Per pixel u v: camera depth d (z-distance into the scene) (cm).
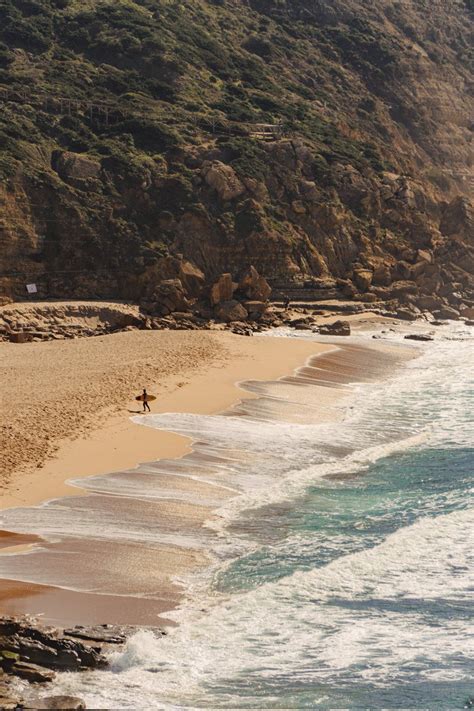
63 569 3628
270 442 5553
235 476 4888
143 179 11062
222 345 8581
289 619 3316
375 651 3111
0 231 9925
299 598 3466
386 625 3278
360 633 3222
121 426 5609
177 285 10219
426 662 3047
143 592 3478
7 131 11019
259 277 10656
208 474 4878
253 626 3256
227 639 3166
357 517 4312
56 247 10312
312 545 3972
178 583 3578
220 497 4562
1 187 10131
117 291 10494
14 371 7144
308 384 7325
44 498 4391
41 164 10800
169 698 2828
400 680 2944
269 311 10500
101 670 2944
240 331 9731
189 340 8756
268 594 3488
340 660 3055
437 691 2888
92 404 6034
